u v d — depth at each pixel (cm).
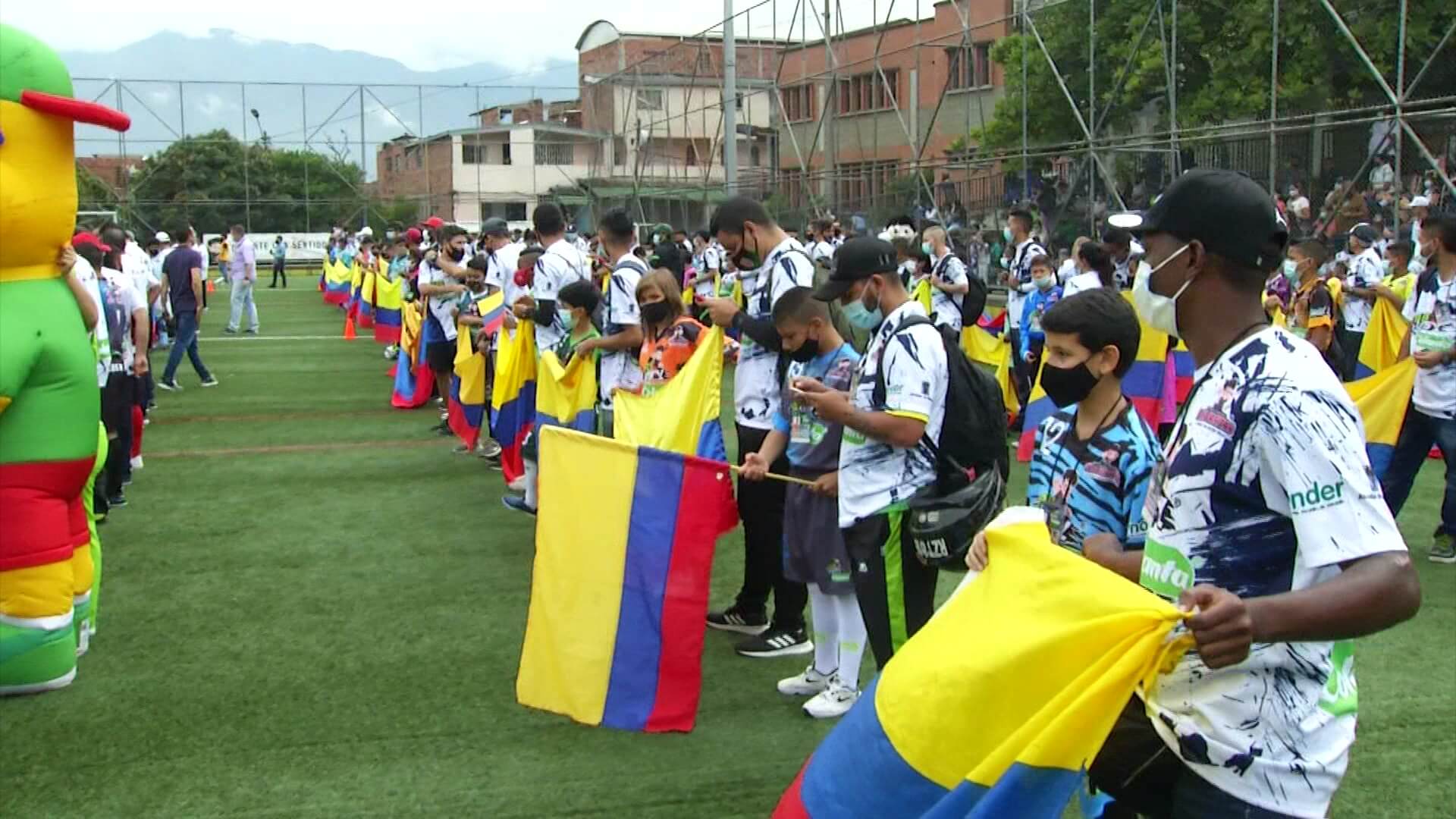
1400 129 1320
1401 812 412
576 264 830
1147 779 259
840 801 261
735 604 609
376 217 4381
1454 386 692
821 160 2641
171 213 4188
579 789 431
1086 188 1800
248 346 2009
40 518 509
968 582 263
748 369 575
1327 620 207
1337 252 1393
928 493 414
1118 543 291
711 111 3569
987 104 2153
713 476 476
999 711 238
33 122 496
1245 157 1533
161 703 510
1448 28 1327
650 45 4656
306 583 684
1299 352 226
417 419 1266
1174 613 222
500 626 609
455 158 4525
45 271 516
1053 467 330
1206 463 230
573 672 485
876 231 2338
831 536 484
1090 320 315
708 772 446
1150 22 1673
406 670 548
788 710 506
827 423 484
